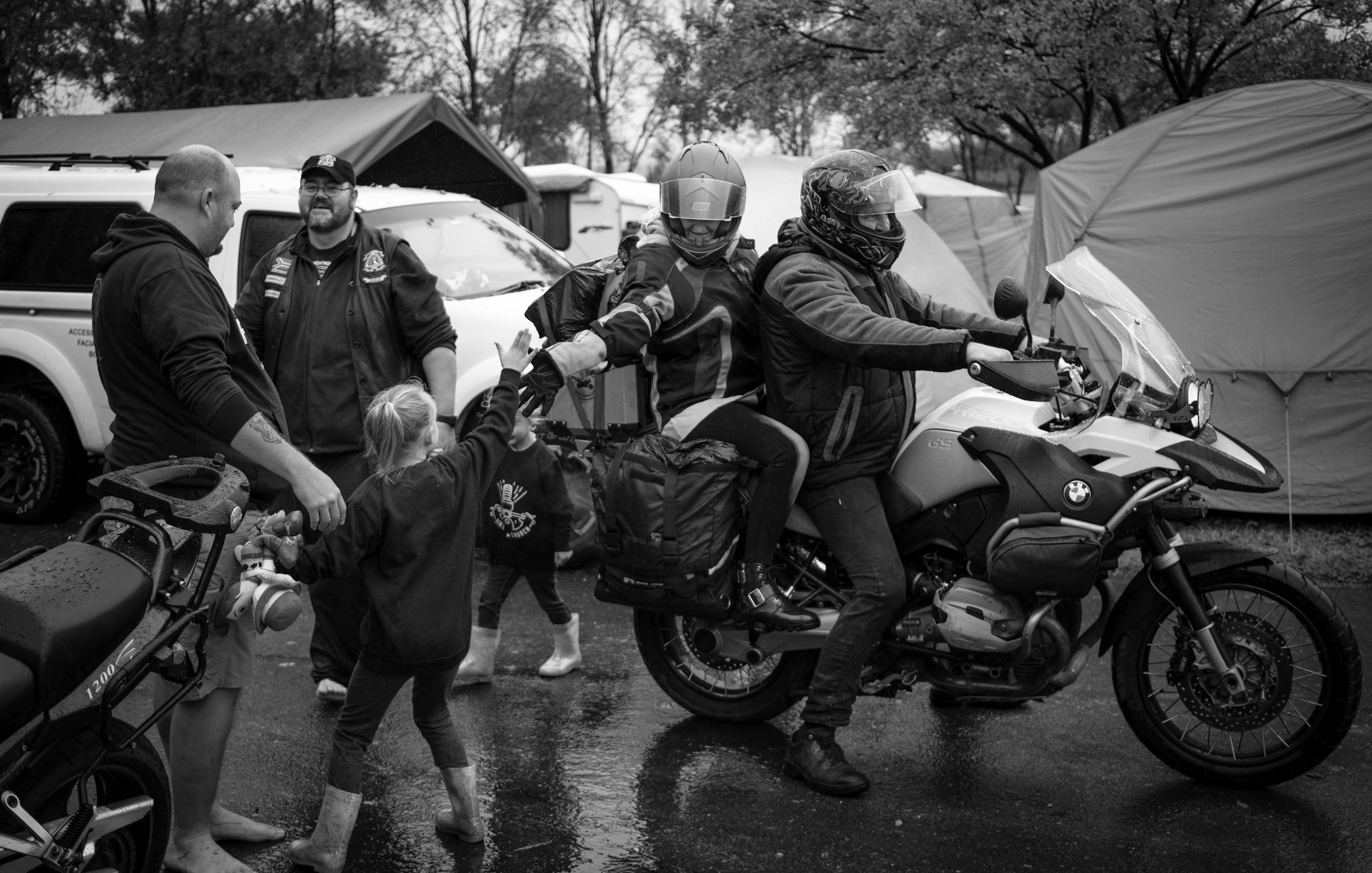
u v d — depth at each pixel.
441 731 3.50
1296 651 5.24
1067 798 3.93
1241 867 3.48
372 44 18.02
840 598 4.18
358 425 4.46
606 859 3.51
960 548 4.00
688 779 4.05
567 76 21.19
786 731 4.49
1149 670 4.53
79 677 2.53
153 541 2.84
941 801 3.90
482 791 3.95
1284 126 7.05
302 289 4.50
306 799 3.89
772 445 3.92
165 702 2.94
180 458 3.15
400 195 7.42
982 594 3.90
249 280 4.69
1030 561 3.75
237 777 4.04
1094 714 4.67
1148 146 7.39
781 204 9.86
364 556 3.22
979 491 3.96
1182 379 3.87
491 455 3.39
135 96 16.39
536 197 11.13
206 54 16.39
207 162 3.28
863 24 10.77
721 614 4.08
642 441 4.06
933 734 4.47
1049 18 9.14
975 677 4.04
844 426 3.91
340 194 4.44
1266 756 3.98
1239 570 3.95
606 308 4.09
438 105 9.52
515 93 20.77
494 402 3.41
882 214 3.84
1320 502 6.99
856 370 3.90
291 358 4.47
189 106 16.48
